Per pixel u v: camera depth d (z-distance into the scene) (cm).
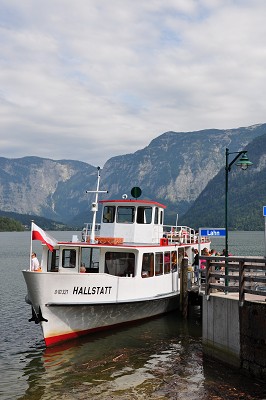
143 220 2825
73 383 1720
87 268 2527
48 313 2158
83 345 2209
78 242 2558
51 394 1627
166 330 2486
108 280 2334
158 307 2730
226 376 1675
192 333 2412
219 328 1808
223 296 1806
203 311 1933
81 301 2233
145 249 2555
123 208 2834
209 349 1881
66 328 2242
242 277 1683
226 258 1791
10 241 19888
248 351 1628
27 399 1591
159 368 1842
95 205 2683
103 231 2866
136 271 2503
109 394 1596
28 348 2248
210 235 2517
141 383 1688
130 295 2458
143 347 2156
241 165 2241
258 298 1833
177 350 2092
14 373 1859
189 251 3453
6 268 7100
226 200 2392
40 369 1894
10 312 3241
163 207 3027
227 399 1484
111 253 2509
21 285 4788
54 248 2525
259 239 19700
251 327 1611
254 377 1598
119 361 1956
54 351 2130
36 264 2380
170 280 2884
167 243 2894
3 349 2233
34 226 2250
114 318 2448
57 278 2155
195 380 1673
